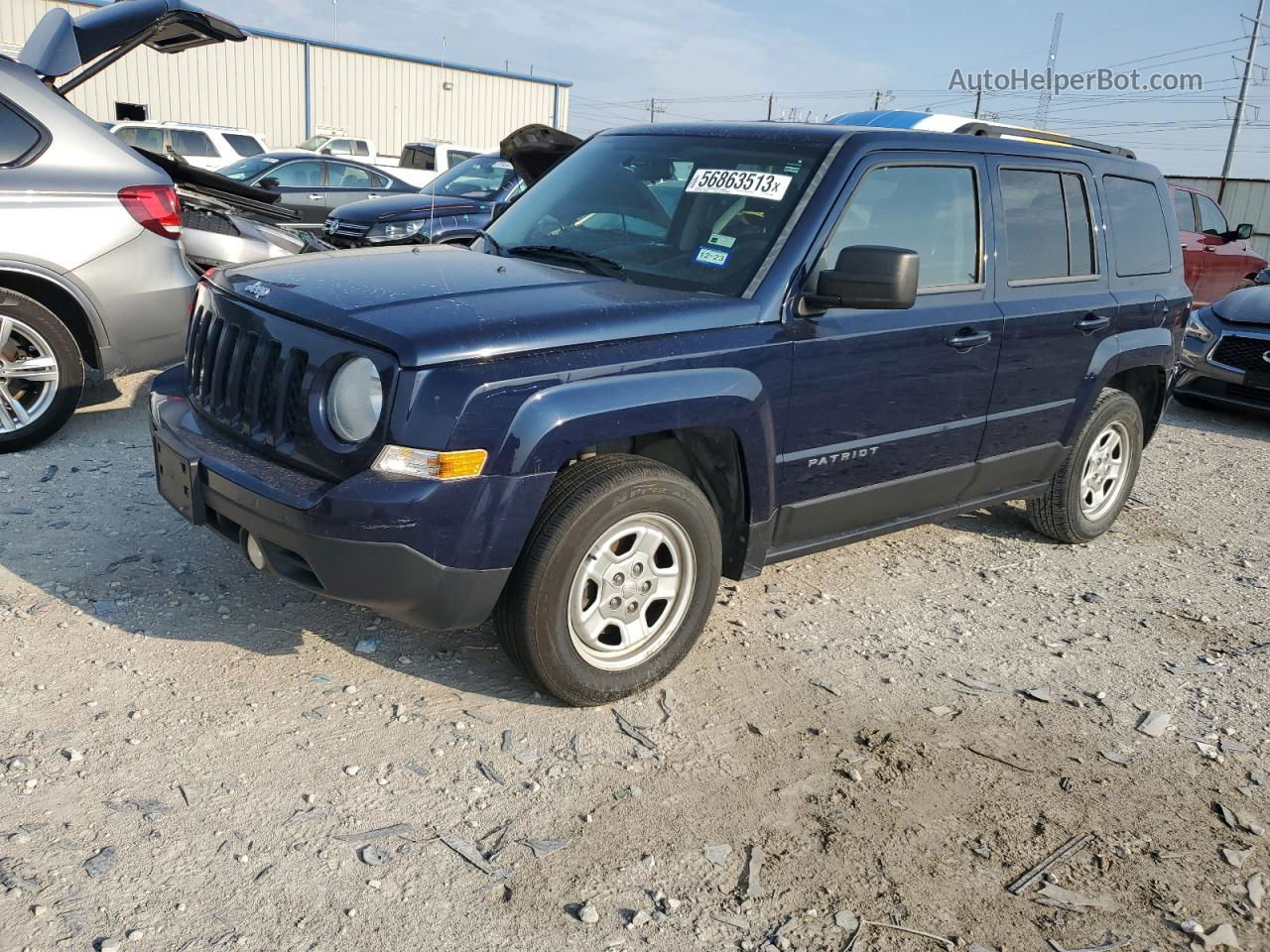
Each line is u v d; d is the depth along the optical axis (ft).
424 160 62.08
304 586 10.34
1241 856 9.88
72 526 14.75
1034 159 15.17
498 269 12.12
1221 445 26.86
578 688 11.12
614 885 8.84
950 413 14.03
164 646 11.85
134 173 18.37
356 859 8.85
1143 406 18.74
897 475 13.74
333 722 10.76
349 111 104.22
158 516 15.37
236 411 11.18
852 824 9.89
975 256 14.14
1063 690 12.89
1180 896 9.27
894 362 12.95
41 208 17.33
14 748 9.78
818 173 12.49
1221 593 16.48
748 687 12.26
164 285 18.62
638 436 12.22
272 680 11.39
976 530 18.62
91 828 8.85
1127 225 16.98
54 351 17.54
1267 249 94.99
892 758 11.05
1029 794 10.61
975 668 13.28
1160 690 13.08
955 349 13.69
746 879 9.04
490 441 9.75
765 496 12.07
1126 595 16.12
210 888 8.35
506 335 9.99
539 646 10.63
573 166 14.80
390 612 10.31
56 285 17.56
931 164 13.55
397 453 9.63
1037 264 15.16
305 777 9.83
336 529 9.63
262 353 10.77
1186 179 100.68
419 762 10.24
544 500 10.42
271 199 24.99
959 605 15.23
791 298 11.86
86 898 8.09
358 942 7.97
